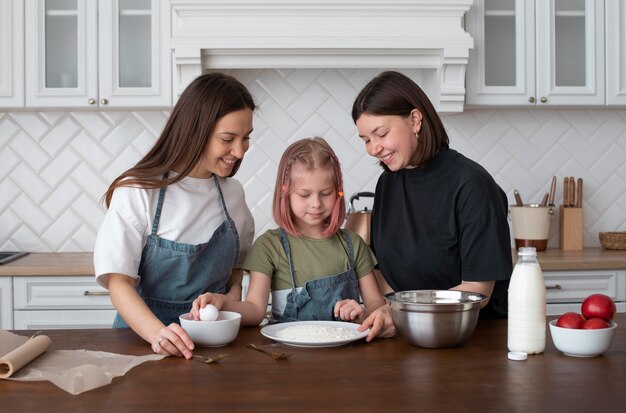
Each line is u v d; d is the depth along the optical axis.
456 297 1.72
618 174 3.72
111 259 1.79
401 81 1.91
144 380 1.40
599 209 3.72
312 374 1.43
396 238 2.07
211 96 1.83
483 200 1.88
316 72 3.56
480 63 3.31
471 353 1.59
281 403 1.25
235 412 1.21
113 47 3.23
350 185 3.59
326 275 2.07
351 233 2.15
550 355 1.57
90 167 3.54
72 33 3.26
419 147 1.94
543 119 3.67
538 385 1.35
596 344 1.53
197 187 1.97
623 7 3.38
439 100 3.25
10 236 3.55
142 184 1.84
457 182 1.93
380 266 2.13
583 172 3.70
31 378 1.40
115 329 1.86
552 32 3.34
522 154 3.66
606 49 3.38
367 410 1.22
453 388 1.33
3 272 3.03
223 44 3.13
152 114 3.54
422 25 3.19
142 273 1.93
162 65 3.24
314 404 1.25
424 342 1.61
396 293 1.73
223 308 1.83
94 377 1.35
